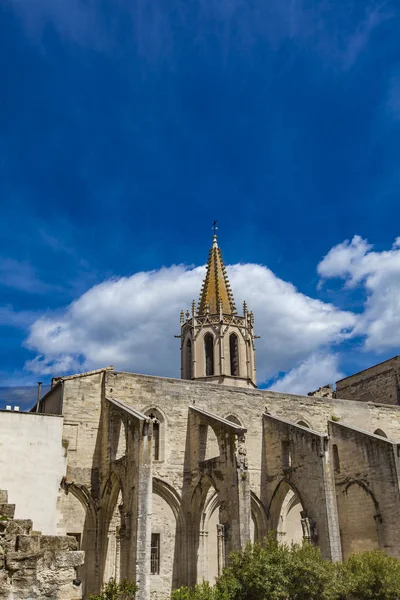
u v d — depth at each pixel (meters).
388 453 37.44
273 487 41.12
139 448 31.09
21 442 31.89
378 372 59.69
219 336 60.84
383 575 28.92
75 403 37.53
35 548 14.26
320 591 27.48
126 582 28.14
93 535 35.34
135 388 39.41
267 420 43.19
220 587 26.80
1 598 13.67
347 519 40.00
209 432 41.66
